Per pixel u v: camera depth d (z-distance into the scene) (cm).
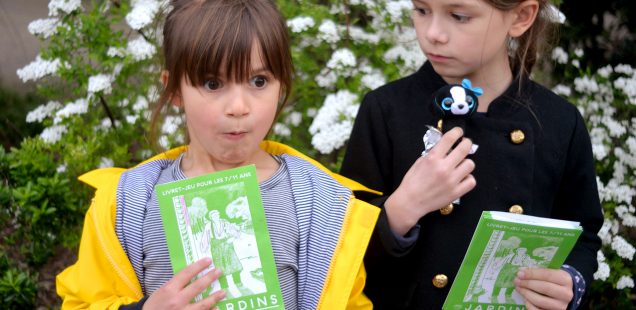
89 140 275
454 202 171
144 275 155
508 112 176
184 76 151
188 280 142
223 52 146
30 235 281
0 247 286
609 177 284
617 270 281
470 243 156
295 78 249
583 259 183
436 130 165
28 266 289
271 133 219
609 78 295
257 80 153
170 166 167
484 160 172
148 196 158
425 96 178
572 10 323
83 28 270
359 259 160
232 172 147
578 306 179
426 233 175
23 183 277
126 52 262
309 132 261
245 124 150
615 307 305
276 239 156
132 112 279
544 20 184
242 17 150
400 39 262
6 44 436
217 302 145
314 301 156
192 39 148
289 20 250
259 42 150
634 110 286
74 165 274
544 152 176
